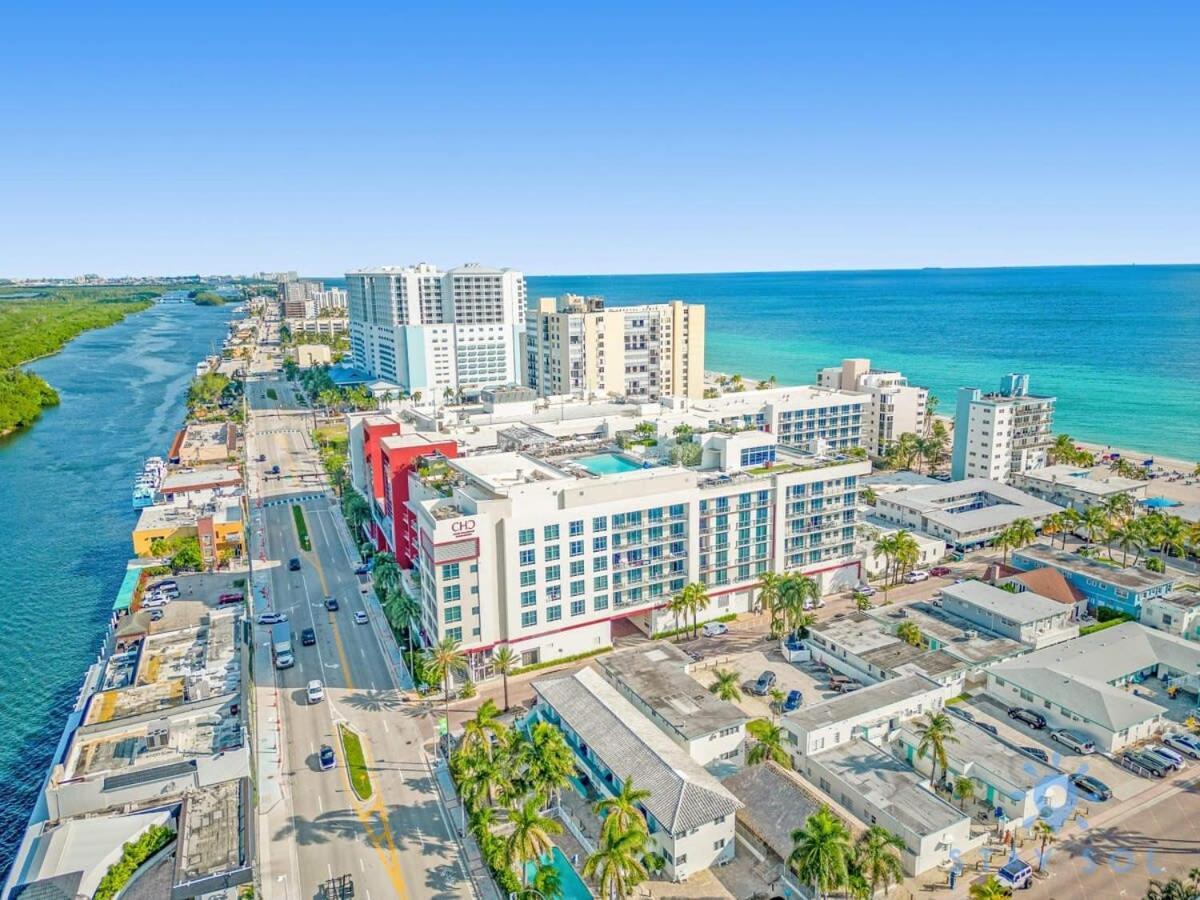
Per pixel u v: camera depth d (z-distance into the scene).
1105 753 101.81
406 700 115.25
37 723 116.19
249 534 183.25
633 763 89.69
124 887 78.31
